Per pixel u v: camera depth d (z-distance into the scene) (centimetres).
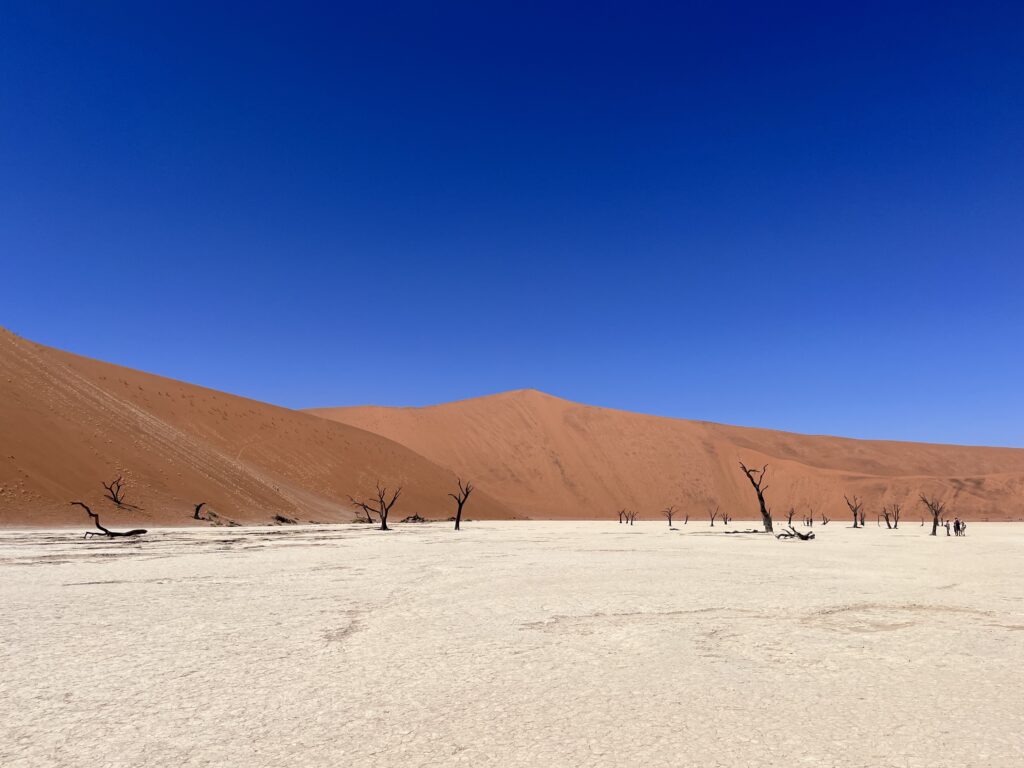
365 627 1056
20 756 536
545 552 2755
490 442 13725
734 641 957
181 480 5684
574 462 13250
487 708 656
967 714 639
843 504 11906
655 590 1498
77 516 4359
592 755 538
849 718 627
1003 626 1077
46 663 826
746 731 593
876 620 1127
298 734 586
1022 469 15200
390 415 14700
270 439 8506
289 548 2914
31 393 5522
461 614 1178
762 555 2644
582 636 989
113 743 565
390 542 3466
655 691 713
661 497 12500
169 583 1611
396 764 520
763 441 15612
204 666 813
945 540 4328
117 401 6638
